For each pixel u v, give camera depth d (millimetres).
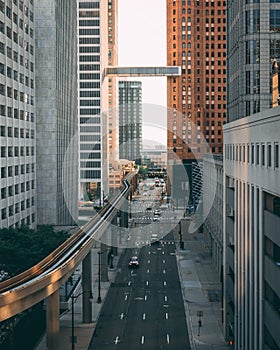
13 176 93875
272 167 38969
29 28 105562
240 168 52281
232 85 89438
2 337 56469
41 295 41625
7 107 91000
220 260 89312
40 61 111625
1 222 87125
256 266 44219
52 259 49625
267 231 40938
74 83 138250
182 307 72750
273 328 38188
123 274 92812
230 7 90562
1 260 62531
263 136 41906
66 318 67938
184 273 92188
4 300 35750
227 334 59500
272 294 40250
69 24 129875
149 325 65312
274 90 46594
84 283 65562
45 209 111688
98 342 59156
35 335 60531
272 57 79688
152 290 81938
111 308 72562
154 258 106125
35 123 109812
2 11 88688
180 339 60281
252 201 46500
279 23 79625
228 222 60938
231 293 57594
